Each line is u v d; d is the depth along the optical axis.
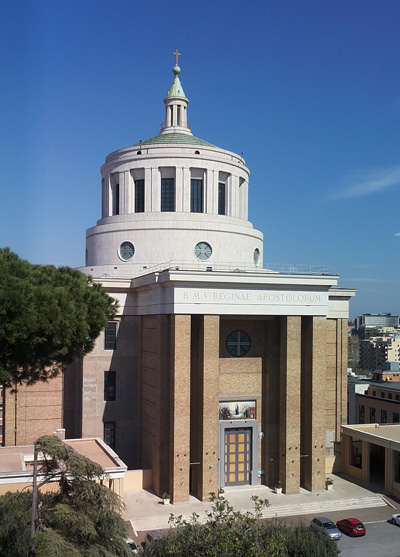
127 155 52.62
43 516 19.28
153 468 40.91
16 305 22.44
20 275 24.45
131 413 46.28
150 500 38.56
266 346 43.59
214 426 39.03
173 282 38.56
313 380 41.78
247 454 42.72
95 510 19.23
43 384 44.09
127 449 46.03
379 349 193.88
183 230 49.22
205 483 38.47
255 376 43.28
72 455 19.83
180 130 58.88
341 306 48.62
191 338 41.53
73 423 46.75
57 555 17.09
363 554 31.16
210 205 51.81
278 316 42.53
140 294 46.00
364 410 69.31
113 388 46.25
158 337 40.75
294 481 40.69
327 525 33.88
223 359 42.53
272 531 24.34
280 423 41.66
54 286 25.86
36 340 23.83
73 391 46.94
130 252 50.38
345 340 48.69
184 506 37.41
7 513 22.08
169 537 23.58
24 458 36.03
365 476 44.56
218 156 52.69
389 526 35.81
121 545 19.56
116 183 54.56
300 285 41.41
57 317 23.83
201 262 49.09
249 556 20.62
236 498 39.41
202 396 39.00
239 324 43.06
